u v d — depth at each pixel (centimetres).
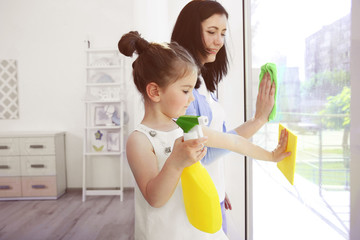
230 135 60
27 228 241
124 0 345
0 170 319
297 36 249
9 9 348
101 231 232
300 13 249
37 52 352
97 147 346
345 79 79
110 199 319
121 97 337
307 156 264
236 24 136
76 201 314
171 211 53
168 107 52
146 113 57
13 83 354
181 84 51
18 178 320
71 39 350
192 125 42
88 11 348
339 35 197
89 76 351
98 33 348
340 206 211
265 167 252
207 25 70
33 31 350
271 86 68
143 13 201
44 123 358
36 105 356
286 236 179
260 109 69
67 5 348
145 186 49
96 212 277
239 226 139
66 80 353
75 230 235
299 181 255
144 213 56
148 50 54
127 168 354
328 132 235
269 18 246
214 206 47
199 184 47
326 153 238
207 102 74
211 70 82
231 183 138
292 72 265
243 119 139
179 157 43
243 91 138
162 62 50
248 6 135
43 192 321
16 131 354
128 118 347
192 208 48
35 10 348
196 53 71
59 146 335
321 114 241
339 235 182
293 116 276
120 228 237
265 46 245
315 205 214
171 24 203
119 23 346
